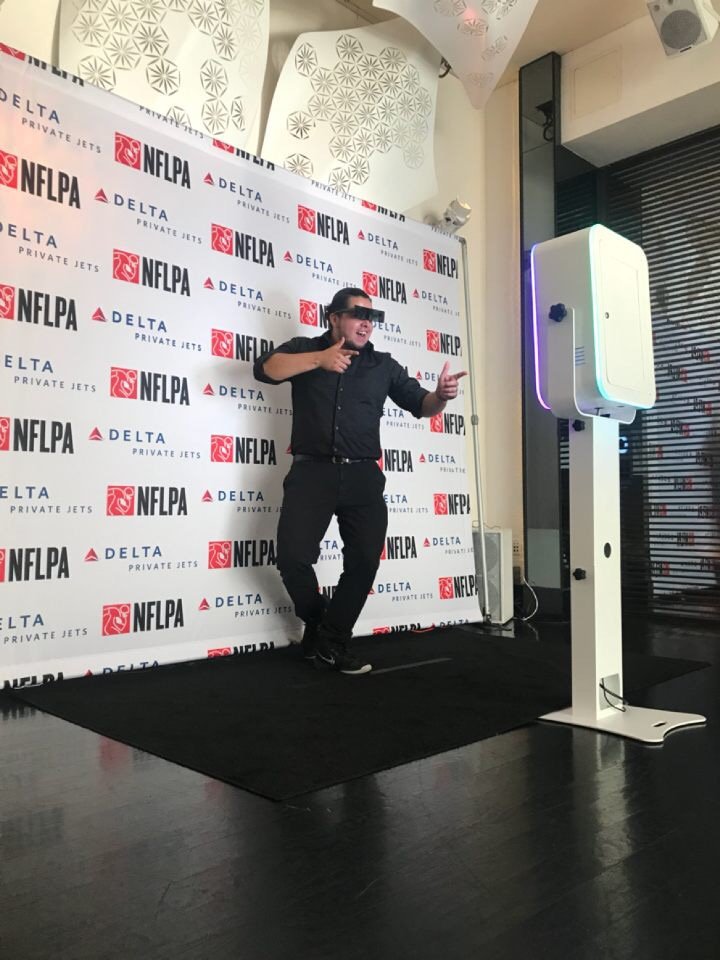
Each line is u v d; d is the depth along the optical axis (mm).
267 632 2846
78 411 2393
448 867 1076
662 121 3805
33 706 2043
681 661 2666
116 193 2535
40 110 2371
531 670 2457
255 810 1300
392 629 3229
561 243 1866
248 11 2990
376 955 852
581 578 1888
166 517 2588
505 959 846
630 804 1326
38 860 1100
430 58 3674
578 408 1823
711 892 1001
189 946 869
